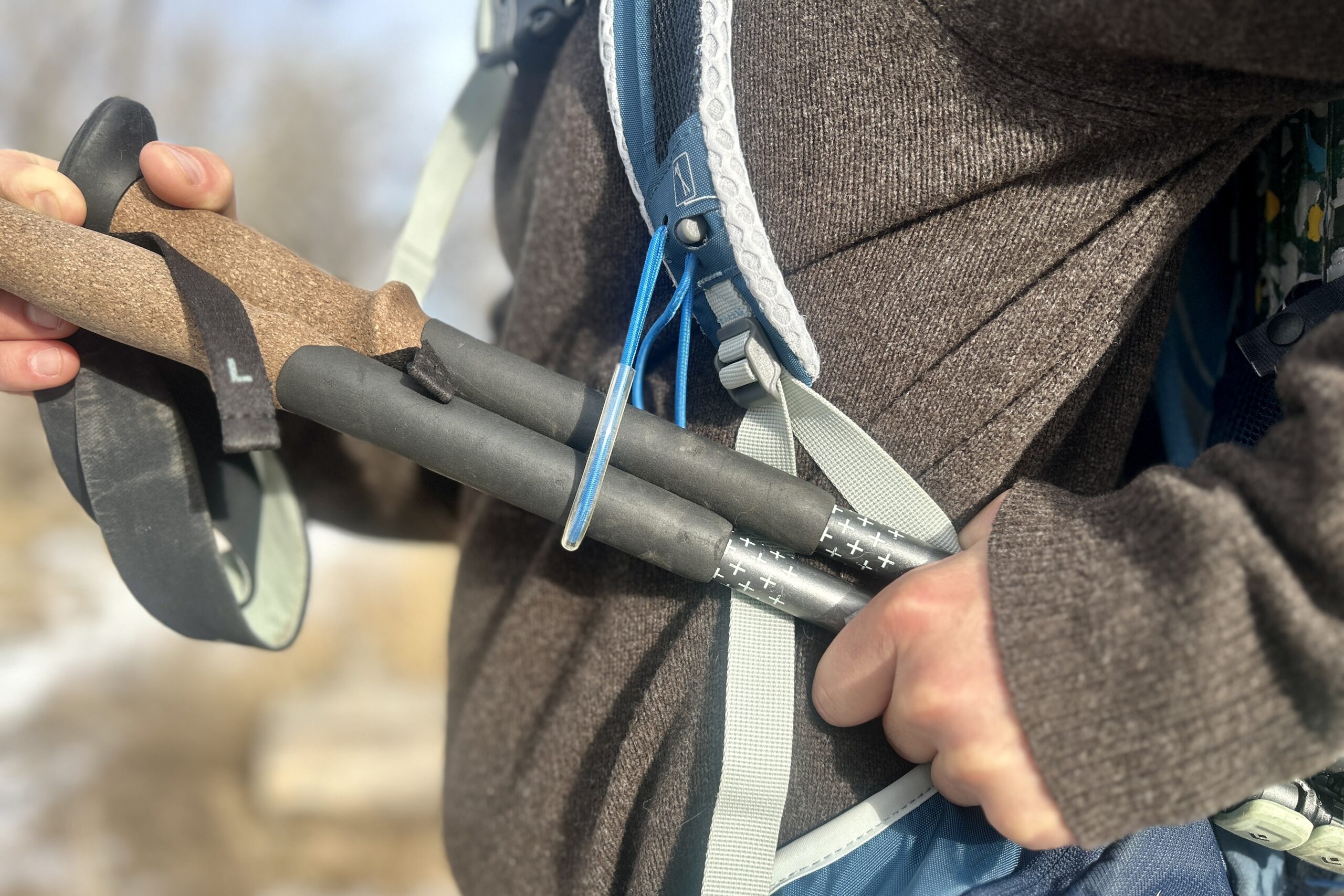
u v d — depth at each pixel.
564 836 0.71
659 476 0.62
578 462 0.60
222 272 0.65
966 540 0.64
